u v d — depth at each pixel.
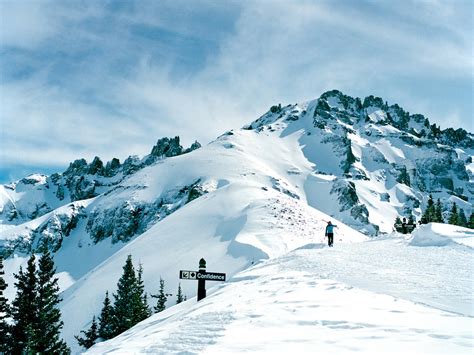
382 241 34.78
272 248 71.75
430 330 8.49
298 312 10.72
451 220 103.06
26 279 39.25
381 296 12.62
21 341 36.91
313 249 31.84
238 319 10.84
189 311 16.66
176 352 8.68
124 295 57.03
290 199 103.06
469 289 13.55
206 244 82.06
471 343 7.57
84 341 57.09
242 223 84.88
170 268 76.81
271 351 7.67
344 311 10.55
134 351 10.34
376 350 7.31
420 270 17.84
